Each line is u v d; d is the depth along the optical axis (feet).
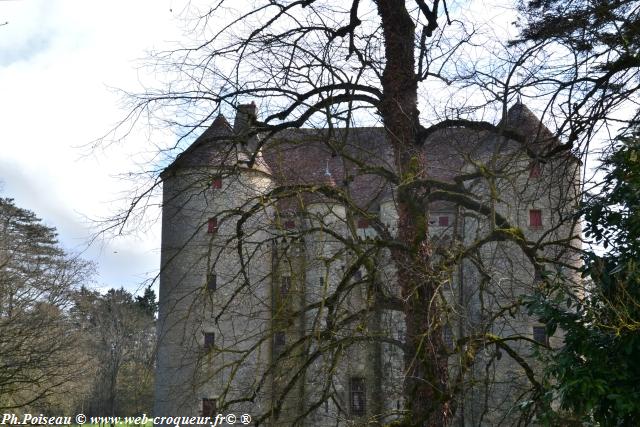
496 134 28.07
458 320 27.09
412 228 27.17
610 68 27.91
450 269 24.48
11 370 60.80
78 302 81.87
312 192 27.58
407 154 28.58
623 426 20.13
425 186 27.91
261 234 55.98
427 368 24.79
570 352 21.59
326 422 46.44
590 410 20.89
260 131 29.94
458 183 27.12
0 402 66.13
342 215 46.37
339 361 26.48
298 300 30.55
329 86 28.58
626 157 23.95
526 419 25.41
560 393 20.95
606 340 21.08
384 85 30.01
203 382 27.50
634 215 22.76
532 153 29.48
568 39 28.04
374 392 32.12
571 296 23.31
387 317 30.25
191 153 29.14
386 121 29.66
